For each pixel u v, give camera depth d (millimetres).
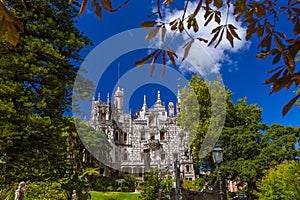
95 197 23688
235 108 28578
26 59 10656
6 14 1258
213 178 24938
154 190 20031
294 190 15883
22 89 10789
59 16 13477
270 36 1604
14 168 10898
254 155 25734
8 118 10336
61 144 11758
